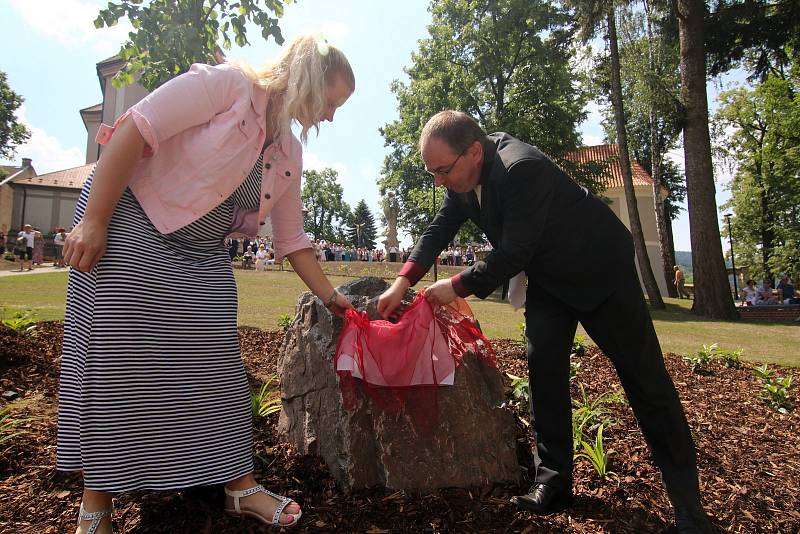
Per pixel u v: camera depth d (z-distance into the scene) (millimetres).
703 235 14641
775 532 2066
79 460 1639
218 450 1748
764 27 15320
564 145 23406
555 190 2084
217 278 1853
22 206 33844
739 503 2271
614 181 31297
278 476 2207
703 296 14602
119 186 1587
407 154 30234
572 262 2076
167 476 1639
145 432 1609
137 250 1642
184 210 1706
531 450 2559
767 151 28828
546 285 2164
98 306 1583
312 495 2090
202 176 1689
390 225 34219
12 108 36938
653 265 30844
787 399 4102
